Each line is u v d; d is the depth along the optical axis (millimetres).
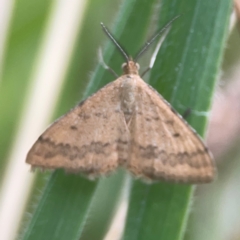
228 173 177
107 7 184
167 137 165
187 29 163
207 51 162
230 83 175
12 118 183
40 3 181
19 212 173
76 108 165
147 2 163
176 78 164
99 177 166
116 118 166
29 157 164
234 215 177
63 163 164
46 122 176
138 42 164
